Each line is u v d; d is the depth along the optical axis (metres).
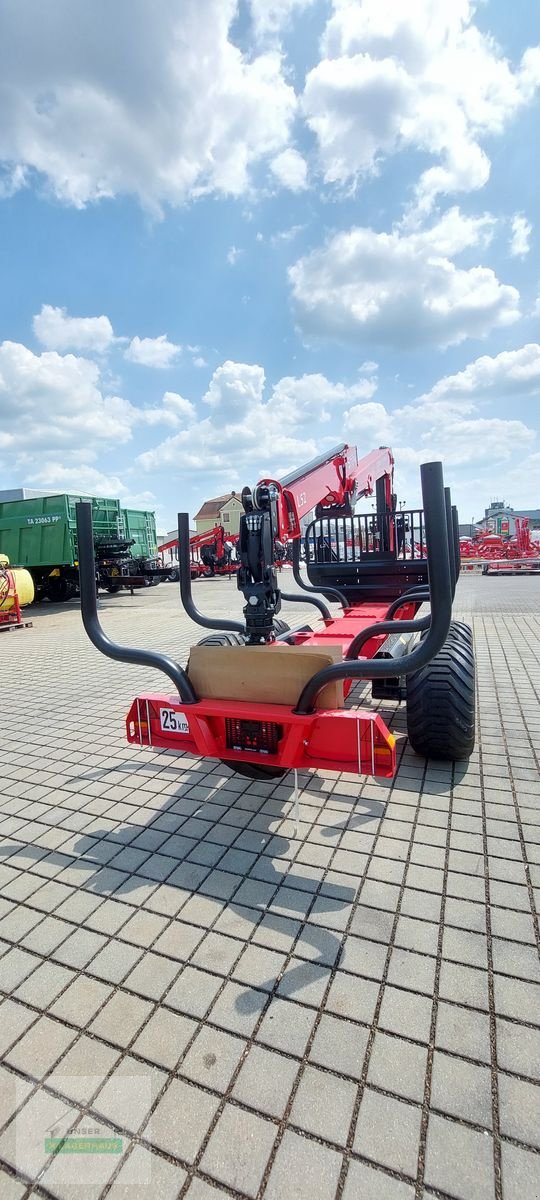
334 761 2.66
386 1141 1.51
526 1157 1.46
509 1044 1.77
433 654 2.32
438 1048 1.77
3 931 2.38
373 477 7.77
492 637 8.02
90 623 3.04
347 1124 1.56
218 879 2.66
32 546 15.50
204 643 4.48
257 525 3.22
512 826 2.99
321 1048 1.79
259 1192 1.41
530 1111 1.57
